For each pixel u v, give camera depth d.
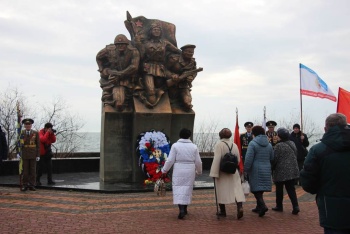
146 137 13.65
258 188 8.70
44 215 8.70
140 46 14.18
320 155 4.68
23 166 12.12
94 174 16.20
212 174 8.49
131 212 9.13
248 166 8.72
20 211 9.10
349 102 12.60
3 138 11.81
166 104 14.30
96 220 8.26
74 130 29.06
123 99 13.79
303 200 11.12
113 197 11.18
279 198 9.41
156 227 7.72
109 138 13.90
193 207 9.84
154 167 13.30
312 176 4.74
